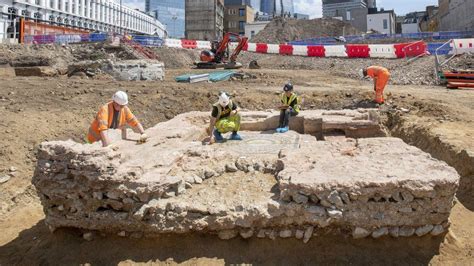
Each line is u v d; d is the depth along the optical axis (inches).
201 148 240.1
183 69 1047.6
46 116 381.4
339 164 196.1
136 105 461.4
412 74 797.2
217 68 1038.4
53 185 186.5
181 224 178.5
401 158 203.2
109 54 1031.6
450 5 1576.0
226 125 289.0
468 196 246.2
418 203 172.9
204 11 2345.0
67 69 774.5
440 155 301.9
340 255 175.2
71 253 185.9
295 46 1294.3
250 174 219.1
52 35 1200.8
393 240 178.9
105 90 513.7
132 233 185.0
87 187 182.2
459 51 859.4
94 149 182.9
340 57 1184.2
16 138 319.9
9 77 682.2
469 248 183.6
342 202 172.4
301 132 352.8
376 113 342.3
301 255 176.1
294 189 174.2
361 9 2657.5
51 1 1646.2
